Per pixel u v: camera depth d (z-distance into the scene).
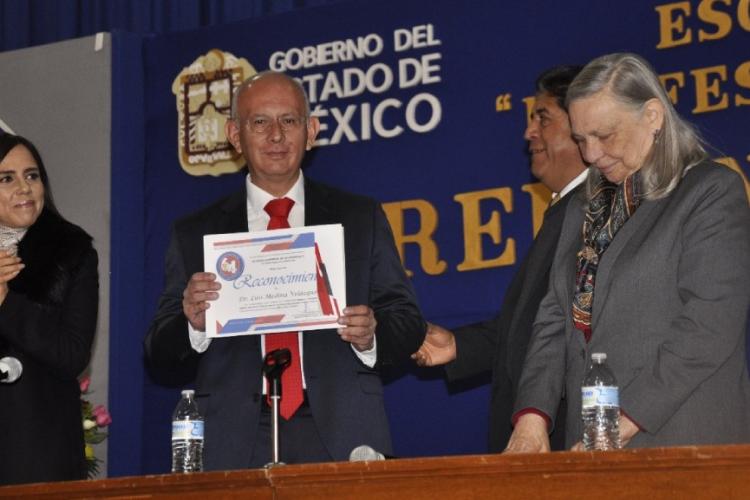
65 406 4.54
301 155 4.50
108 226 7.05
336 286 4.21
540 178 5.39
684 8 5.95
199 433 4.03
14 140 4.79
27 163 4.76
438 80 6.46
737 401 3.76
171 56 7.10
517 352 4.83
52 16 7.61
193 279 4.24
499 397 5.00
